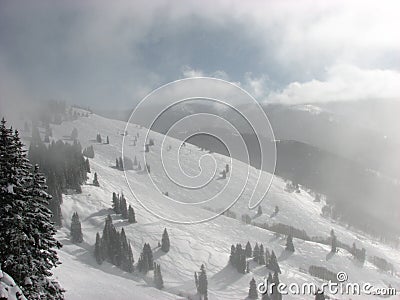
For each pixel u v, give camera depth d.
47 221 23.58
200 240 139.00
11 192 21.61
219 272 122.56
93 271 97.62
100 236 124.06
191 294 106.00
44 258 23.64
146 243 117.50
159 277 105.81
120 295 77.56
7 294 15.04
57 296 24.09
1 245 21.41
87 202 142.88
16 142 22.92
